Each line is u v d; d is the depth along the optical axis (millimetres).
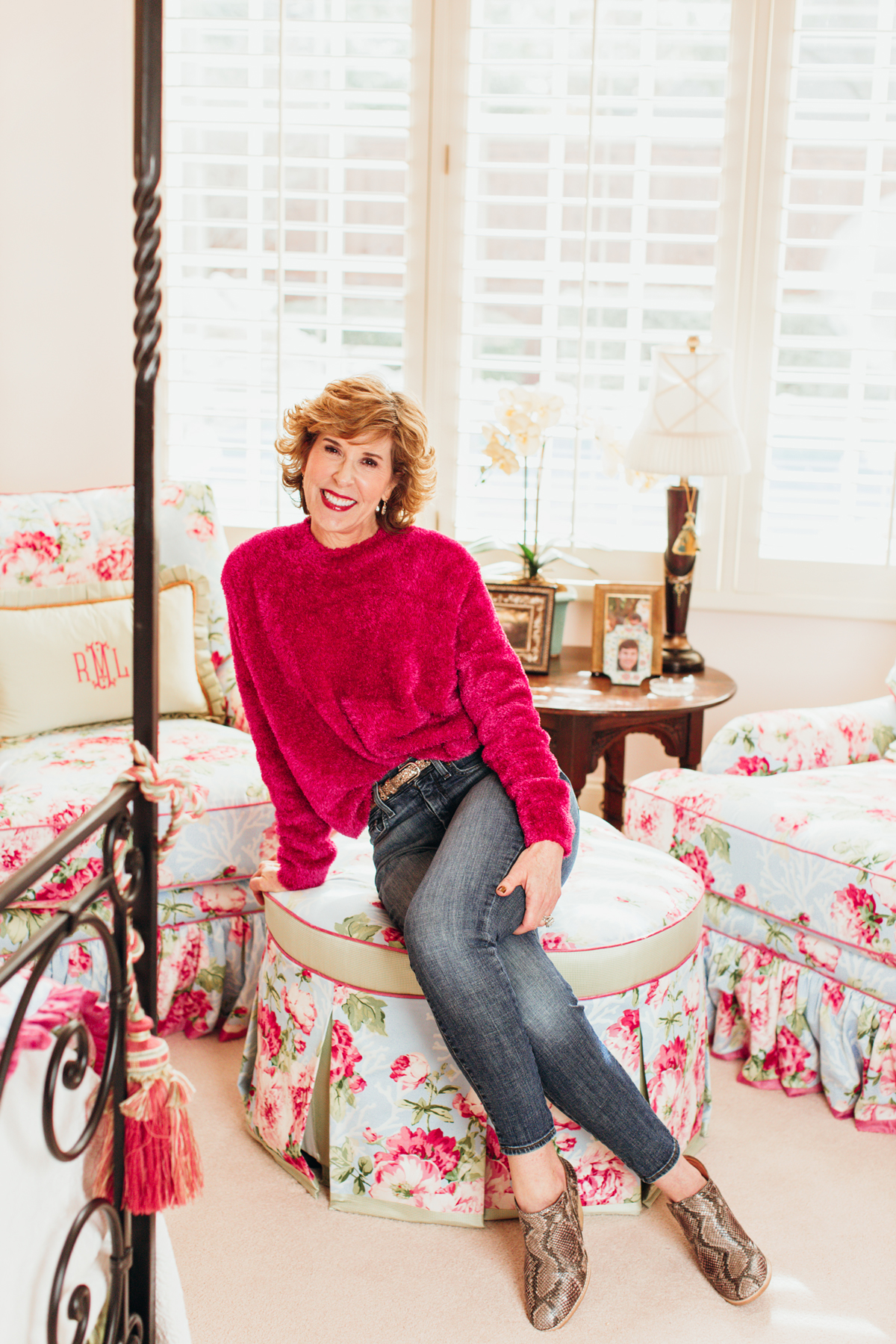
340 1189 1722
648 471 2662
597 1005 1674
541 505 3139
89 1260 987
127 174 3117
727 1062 2229
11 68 3057
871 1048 1967
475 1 2939
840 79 2873
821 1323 1515
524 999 1521
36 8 3031
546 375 3082
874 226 2900
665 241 2967
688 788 2311
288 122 3053
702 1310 1536
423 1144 1684
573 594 2871
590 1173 1702
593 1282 1581
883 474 2975
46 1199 903
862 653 3080
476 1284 1577
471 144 3004
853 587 3021
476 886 1535
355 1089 1690
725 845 2189
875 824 2045
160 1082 989
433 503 3180
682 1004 1780
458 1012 1467
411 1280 1580
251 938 2211
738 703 3170
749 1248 1557
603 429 2746
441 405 3131
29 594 2432
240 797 2160
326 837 1787
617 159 2977
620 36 2914
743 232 2945
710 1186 1589
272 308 3160
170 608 2533
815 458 3012
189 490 2664
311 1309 1517
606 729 2584
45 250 3148
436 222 3051
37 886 1952
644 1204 1755
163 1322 1131
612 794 3086
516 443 2689
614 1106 1534
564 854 1601
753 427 3012
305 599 1671
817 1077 2096
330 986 1700
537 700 2516
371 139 3053
